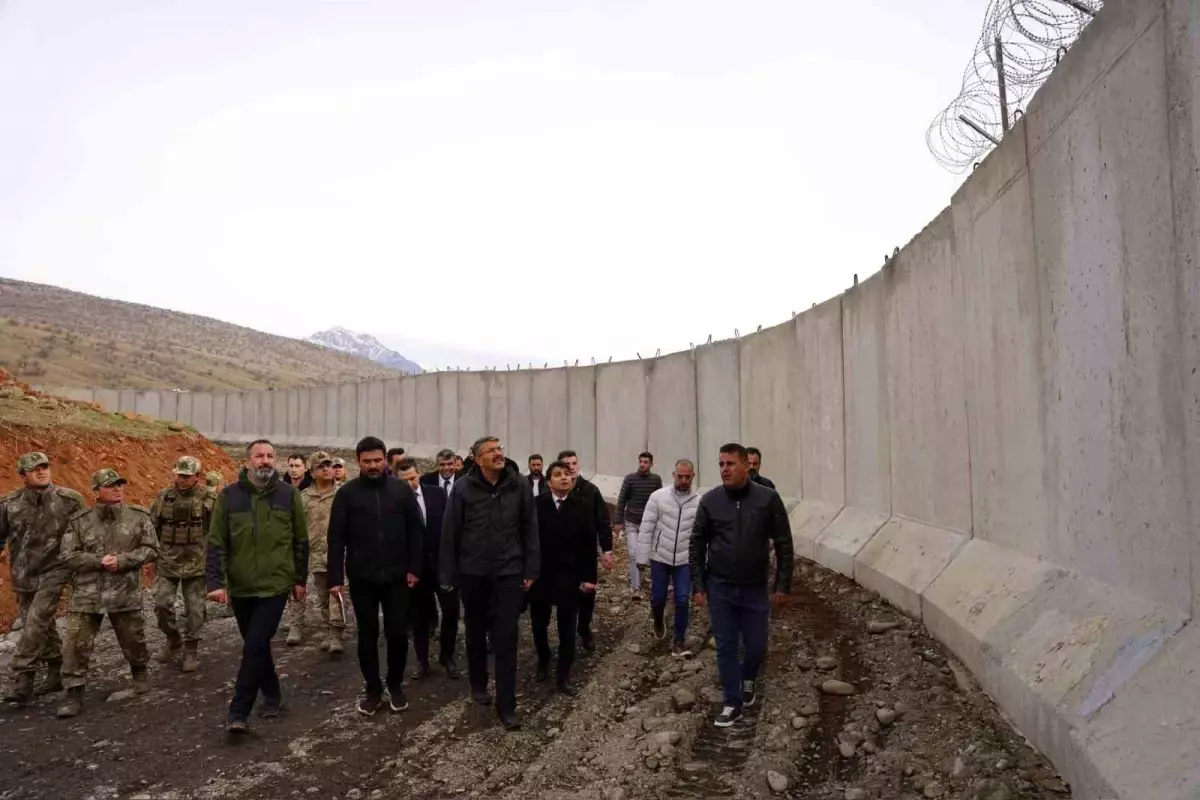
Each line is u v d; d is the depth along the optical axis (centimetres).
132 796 489
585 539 687
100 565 648
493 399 2659
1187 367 380
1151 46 406
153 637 881
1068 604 502
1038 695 471
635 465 1823
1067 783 428
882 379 957
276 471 614
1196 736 340
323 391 4253
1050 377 545
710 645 773
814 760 521
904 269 880
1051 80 528
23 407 1420
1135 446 435
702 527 605
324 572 848
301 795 489
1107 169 455
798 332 1245
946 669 623
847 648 729
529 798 478
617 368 1911
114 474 668
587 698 653
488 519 605
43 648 674
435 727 596
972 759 475
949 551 743
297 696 673
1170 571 404
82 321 13150
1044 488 561
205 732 592
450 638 736
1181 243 382
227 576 594
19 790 498
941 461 787
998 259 636
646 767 512
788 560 601
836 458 1116
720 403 1508
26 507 679
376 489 625
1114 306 453
